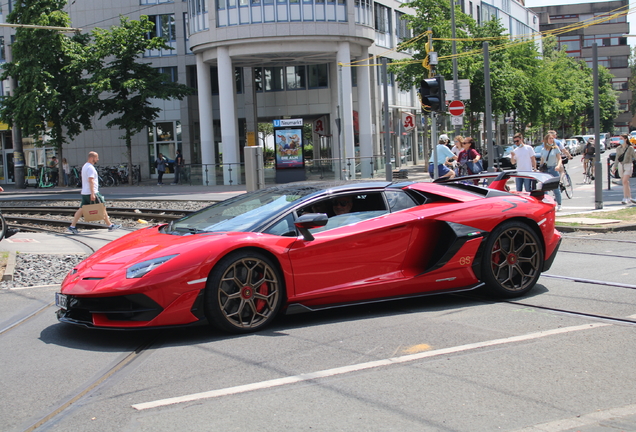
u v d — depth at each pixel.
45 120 36.00
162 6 41.53
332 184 6.06
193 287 4.94
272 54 34.06
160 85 34.47
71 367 4.50
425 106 13.62
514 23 69.44
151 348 4.91
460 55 30.45
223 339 5.06
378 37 40.78
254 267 5.20
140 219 16.45
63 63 35.66
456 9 31.48
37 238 12.35
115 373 4.32
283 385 3.96
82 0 41.94
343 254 5.53
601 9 119.56
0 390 4.07
